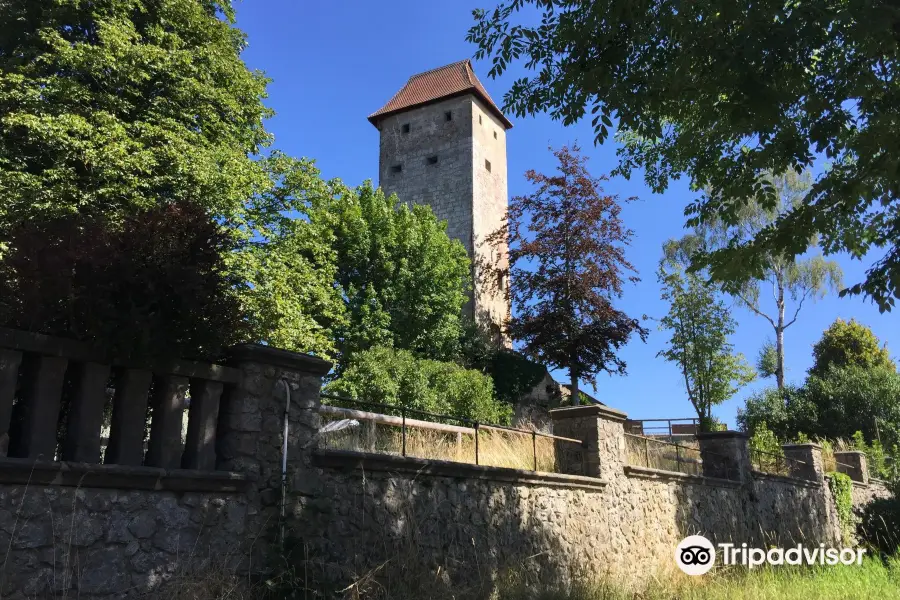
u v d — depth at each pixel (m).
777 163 7.45
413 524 6.75
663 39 6.80
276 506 5.50
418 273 25.55
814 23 5.71
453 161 34.91
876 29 5.22
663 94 6.77
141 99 14.52
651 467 11.77
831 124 6.97
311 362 6.00
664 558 11.00
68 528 4.25
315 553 5.61
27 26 14.30
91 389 4.50
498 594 7.26
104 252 4.48
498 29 7.77
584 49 7.07
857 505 19.92
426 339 25.31
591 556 9.31
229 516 5.18
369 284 24.19
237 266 13.41
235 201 13.60
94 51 13.08
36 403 4.23
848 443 26.98
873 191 7.53
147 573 4.59
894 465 24.88
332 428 6.88
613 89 6.88
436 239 26.88
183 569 4.79
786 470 17.44
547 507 8.80
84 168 13.01
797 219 7.44
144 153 12.61
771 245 7.61
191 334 4.92
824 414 30.55
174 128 14.07
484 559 7.50
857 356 42.81
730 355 31.08
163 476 4.73
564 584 7.96
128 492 4.60
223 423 5.46
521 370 27.45
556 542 8.73
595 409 10.16
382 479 6.63
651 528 10.94
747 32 5.65
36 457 4.17
